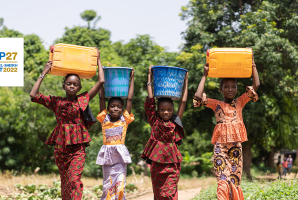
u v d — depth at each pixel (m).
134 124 18.20
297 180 7.30
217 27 17.53
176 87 4.76
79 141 4.52
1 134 18.94
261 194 6.30
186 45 18.12
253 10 16.98
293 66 15.14
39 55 28.83
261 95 15.99
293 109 15.41
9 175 13.16
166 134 4.71
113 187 4.88
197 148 29.34
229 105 4.86
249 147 16.91
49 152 22.06
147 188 10.85
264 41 14.04
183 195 9.62
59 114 4.56
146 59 17.02
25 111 19.52
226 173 4.70
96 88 4.78
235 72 4.69
